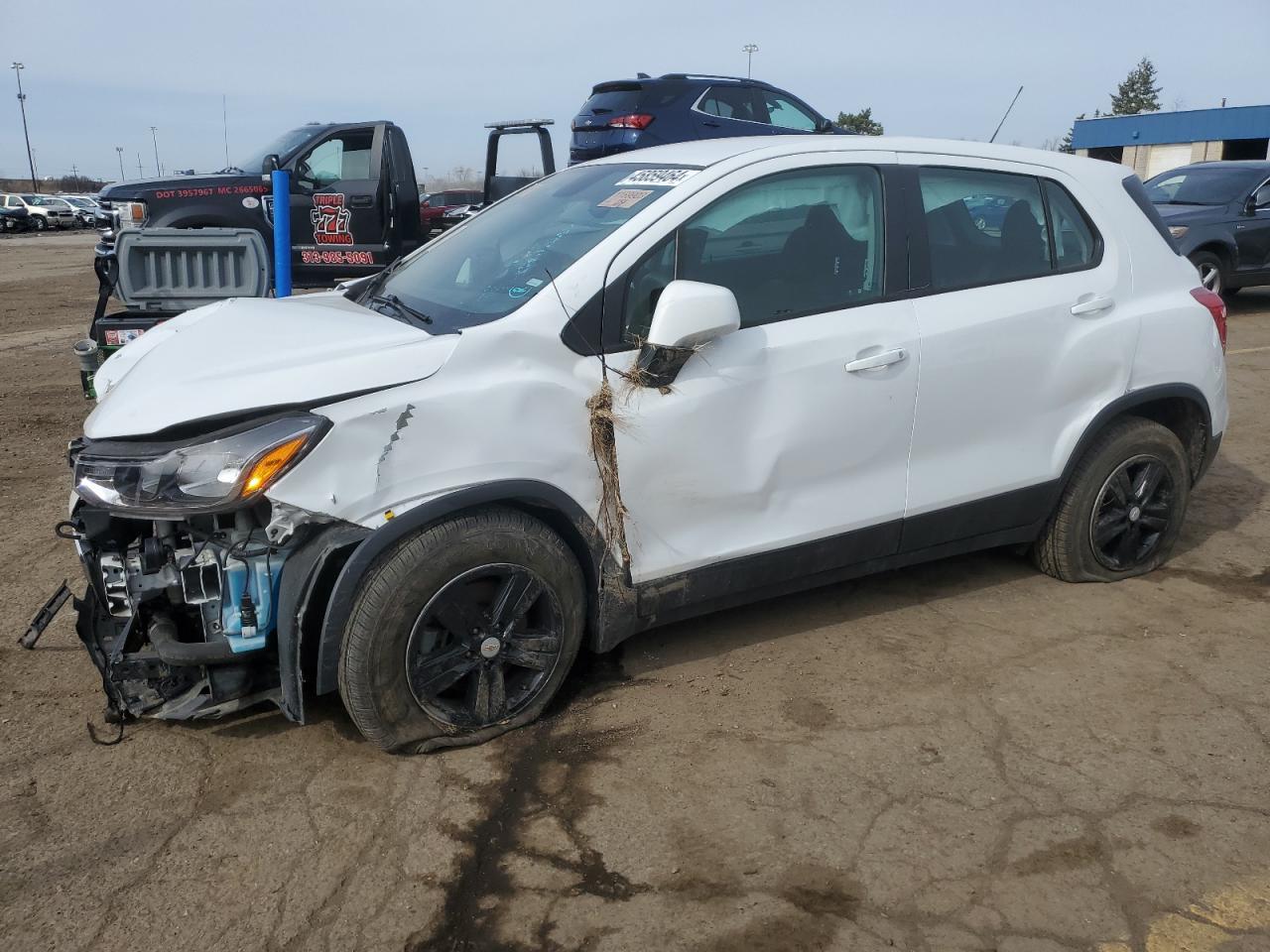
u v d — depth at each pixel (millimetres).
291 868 2750
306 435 2877
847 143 3875
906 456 3883
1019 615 4258
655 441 3375
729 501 3559
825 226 3729
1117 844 2818
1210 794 3037
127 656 3088
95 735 3377
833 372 3643
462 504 3076
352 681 3057
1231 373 8938
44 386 9000
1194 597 4438
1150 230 4469
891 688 3664
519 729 3391
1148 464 4480
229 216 9898
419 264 4160
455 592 3143
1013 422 4098
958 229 4000
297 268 10344
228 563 3006
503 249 3779
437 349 3104
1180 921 2537
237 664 3162
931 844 2820
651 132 11531
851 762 3207
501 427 3127
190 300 6348
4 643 4012
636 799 3027
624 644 4020
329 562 3021
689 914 2568
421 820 2941
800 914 2564
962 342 3895
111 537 3139
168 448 2910
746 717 3473
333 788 3086
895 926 2525
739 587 3693
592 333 3291
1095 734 3361
